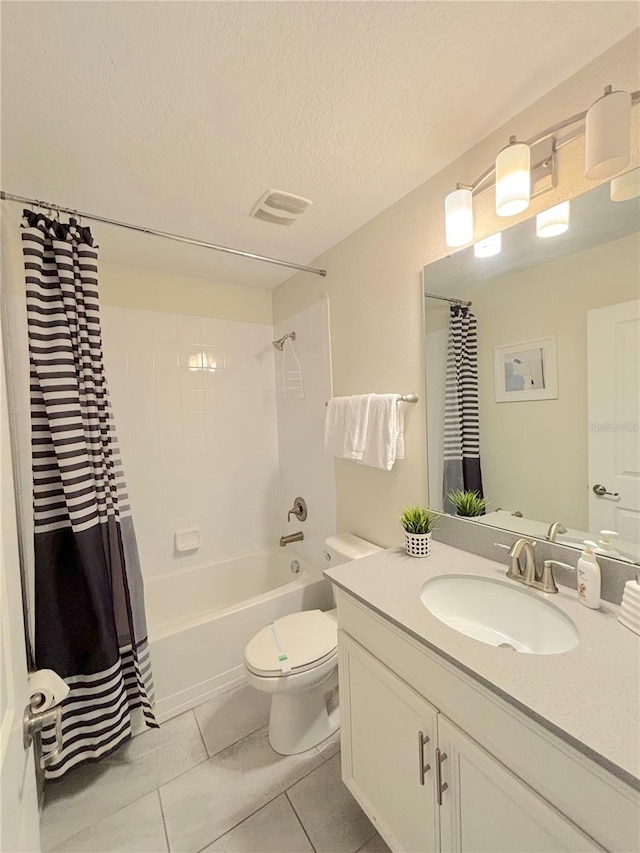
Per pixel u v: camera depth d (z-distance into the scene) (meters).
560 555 1.12
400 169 1.41
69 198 1.50
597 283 1.04
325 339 2.12
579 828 0.63
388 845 1.04
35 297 1.26
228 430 2.54
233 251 1.82
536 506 1.21
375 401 1.65
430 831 0.91
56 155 1.25
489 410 1.33
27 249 1.26
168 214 1.66
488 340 1.32
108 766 1.42
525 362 1.22
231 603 2.47
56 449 1.27
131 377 2.18
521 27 0.89
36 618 1.28
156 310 2.26
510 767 0.73
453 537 1.46
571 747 0.63
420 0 0.82
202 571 2.40
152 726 1.48
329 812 1.24
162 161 1.31
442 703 0.87
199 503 2.44
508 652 0.82
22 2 0.78
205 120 1.13
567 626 0.95
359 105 1.09
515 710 0.71
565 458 1.13
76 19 0.82
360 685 1.12
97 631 1.35
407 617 0.97
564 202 1.08
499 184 1.06
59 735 0.69
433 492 1.54
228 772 1.39
